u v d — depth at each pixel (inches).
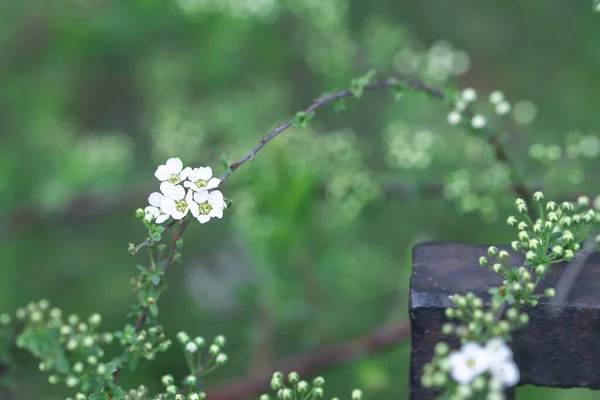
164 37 256.5
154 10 245.9
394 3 276.5
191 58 255.1
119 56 264.2
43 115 252.7
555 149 148.1
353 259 203.6
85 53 259.4
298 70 258.8
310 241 193.2
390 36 216.8
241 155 183.2
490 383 58.3
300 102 261.0
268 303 193.5
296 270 193.9
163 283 84.0
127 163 245.3
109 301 239.0
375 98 249.0
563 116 264.7
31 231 235.0
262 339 195.9
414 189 161.5
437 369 64.6
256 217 181.2
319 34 232.5
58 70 259.3
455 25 279.6
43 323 83.7
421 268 80.6
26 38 250.2
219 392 170.9
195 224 231.9
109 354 187.6
